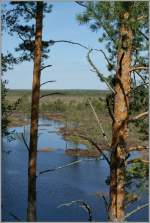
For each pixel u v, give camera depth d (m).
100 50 8.27
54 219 25.28
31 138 12.05
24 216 25.58
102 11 7.98
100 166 42.50
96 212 26.78
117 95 8.91
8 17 12.61
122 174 8.90
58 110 90.31
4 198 28.39
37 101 12.00
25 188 32.22
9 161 42.47
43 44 12.44
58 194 31.75
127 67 8.86
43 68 12.09
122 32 8.31
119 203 8.95
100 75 8.34
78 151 50.12
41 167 41.75
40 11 12.05
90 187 34.03
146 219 21.56
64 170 40.28
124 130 8.90
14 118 78.75
